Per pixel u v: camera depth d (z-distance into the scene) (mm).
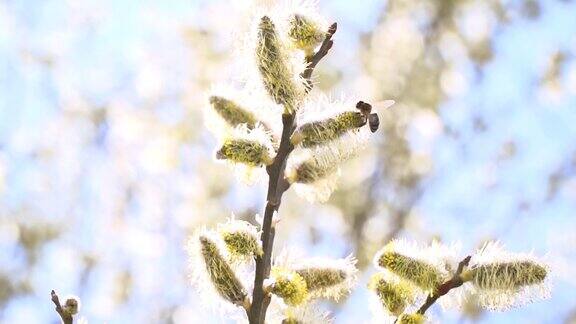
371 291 991
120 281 2229
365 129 995
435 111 2318
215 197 2184
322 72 2297
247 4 1017
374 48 2385
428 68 2365
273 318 997
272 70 976
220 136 1017
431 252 988
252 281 996
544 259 972
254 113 1023
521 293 974
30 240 2248
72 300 969
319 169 1006
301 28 988
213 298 983
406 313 985
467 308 1700
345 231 2123
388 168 2209
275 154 1005
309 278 999
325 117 991
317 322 989
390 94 2320
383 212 2166
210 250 977
